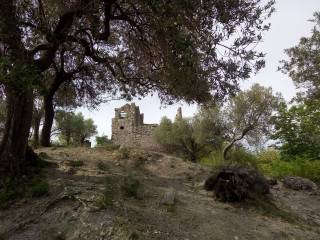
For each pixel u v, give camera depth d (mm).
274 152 22312
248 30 9359
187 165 13312
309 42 19062
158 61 11656
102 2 10211
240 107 27719
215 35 9242
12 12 8633
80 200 7648
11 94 9414
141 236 6730
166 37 9328
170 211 8297
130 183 9508
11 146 9617
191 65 8664
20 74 7258
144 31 11008
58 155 13289
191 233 7379
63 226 6977
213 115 30438
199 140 31266
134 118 40594
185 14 8773
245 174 10305
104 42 13680
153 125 40219
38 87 7711
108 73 16344
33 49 10039
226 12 9000
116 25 12789
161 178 11539
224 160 20766
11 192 8477
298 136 17797
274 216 9375
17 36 8398
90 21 10500
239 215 8930
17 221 7312
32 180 9234
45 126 16453
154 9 8492
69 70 16312
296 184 12727
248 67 9633
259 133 28078
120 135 40531
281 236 8070
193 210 8664
